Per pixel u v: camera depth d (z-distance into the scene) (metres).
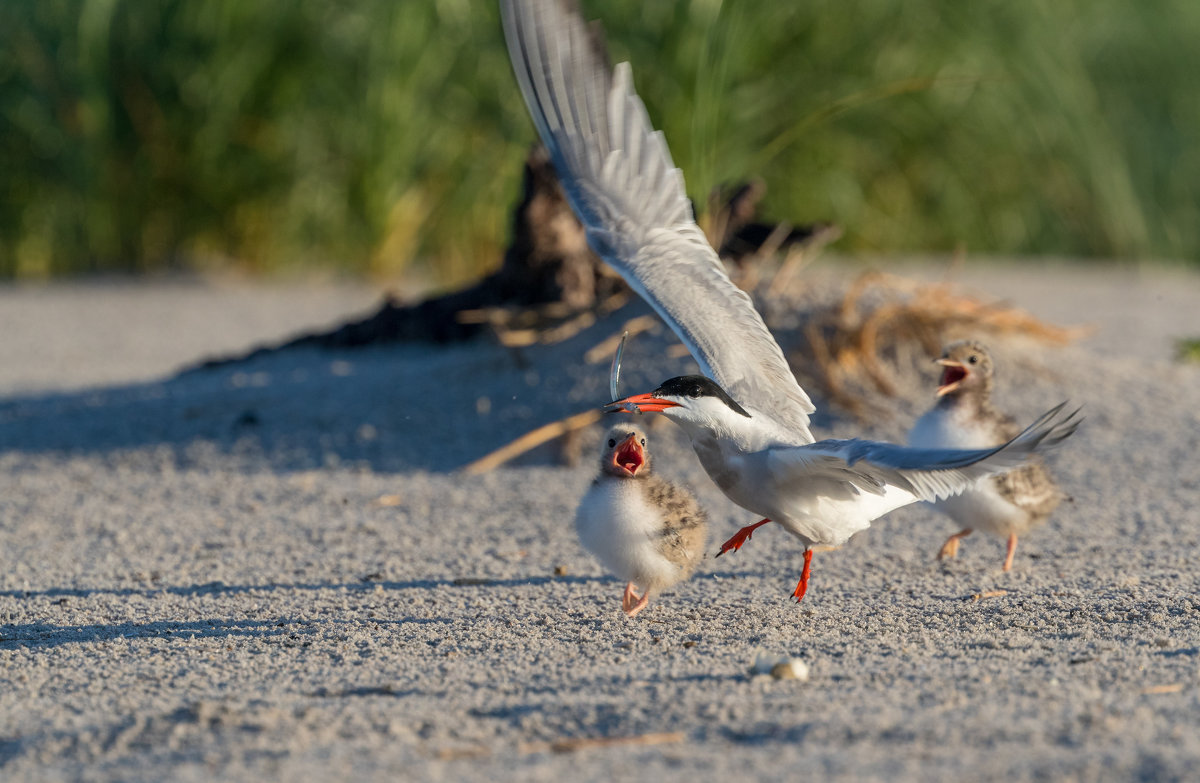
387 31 23.59
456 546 9.09
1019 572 8.10
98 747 4.99
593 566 8.52
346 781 4.56
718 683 5.69
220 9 23.62
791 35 23.41
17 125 24.14
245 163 24.44
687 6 18.20
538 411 12.38
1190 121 27.27
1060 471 10.82
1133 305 21.14
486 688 5.73
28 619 7.25
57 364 16.86
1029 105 25.19
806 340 12.82
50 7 23.94
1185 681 5.57
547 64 6.64
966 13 24.55
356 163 24.39
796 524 6.62
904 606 7.29
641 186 6.83
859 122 24.52
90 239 24.77
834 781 4.45
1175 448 11.37
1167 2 26.81
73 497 10.73
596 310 13.66
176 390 14.03
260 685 5.86
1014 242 26.84
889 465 5.41
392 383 13.32
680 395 6.38
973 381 8.82
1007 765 4.53
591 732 5.05
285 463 11.70
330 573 8.34
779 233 13.98
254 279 24.88
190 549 9.05
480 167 24.19
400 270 25.22
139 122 24.27
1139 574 7.91
